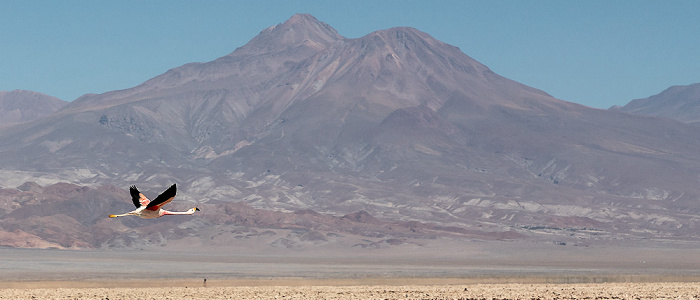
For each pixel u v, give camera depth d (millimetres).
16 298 100312
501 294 106062
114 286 173375
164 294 109500
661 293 106812
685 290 115500
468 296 101938
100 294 110125
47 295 107625
